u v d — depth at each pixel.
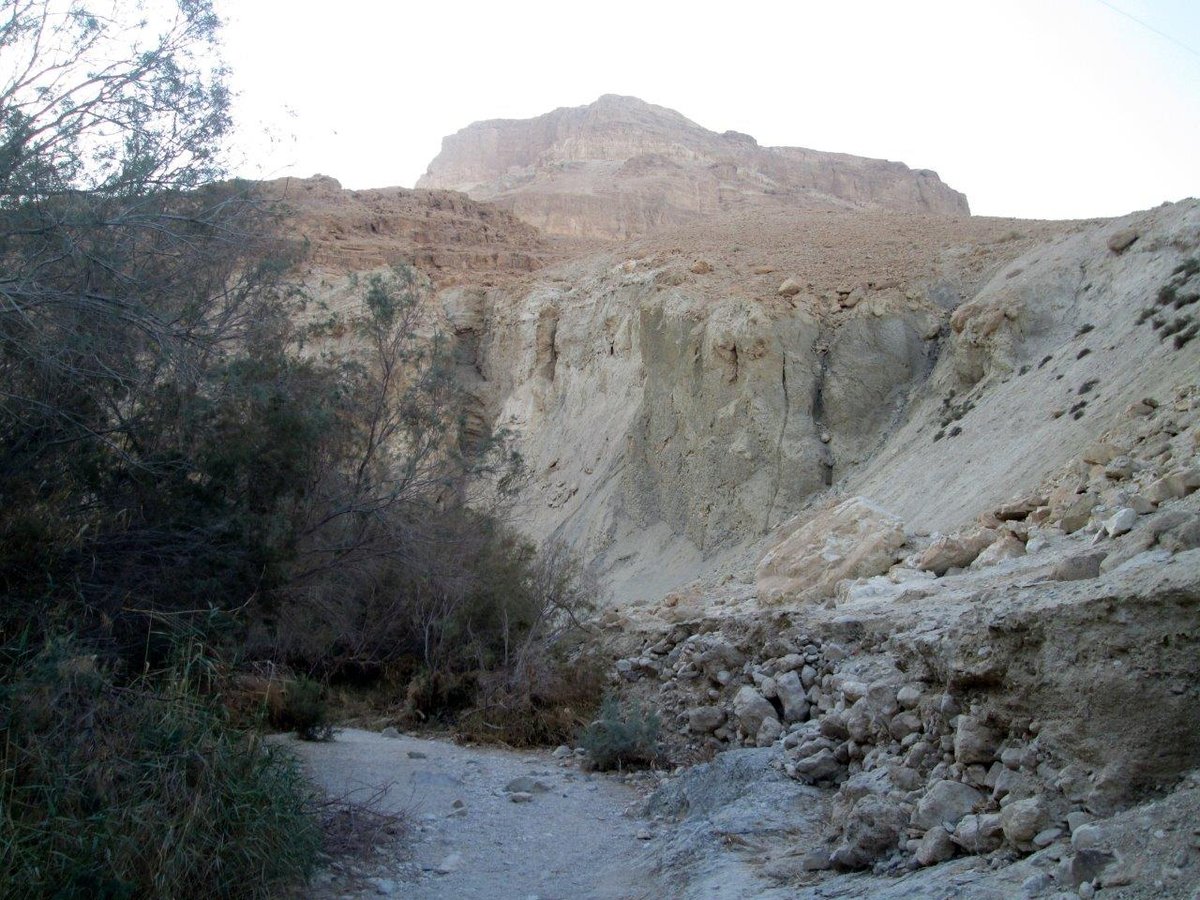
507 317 47.91
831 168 113.56
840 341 31.42
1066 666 4.79
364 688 13.59
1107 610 4.66
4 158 6.59
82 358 7.05
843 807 5.93
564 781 9.20
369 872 6.18
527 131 129.75
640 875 6.18
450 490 13.46
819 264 36.22
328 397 10.58
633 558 32.03
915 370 30.81
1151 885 3.66
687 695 10.82
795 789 6.87
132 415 7.91
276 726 9.86
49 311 6.64
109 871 4.68
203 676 6.84
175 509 8.05
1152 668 4.43
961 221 42.81
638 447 34.12
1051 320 26.38
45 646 5.78
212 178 8.12
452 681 12.51
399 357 12.55
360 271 44.06
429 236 57.53
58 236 6.70
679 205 96.06
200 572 8.03
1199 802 3.88
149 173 7.63
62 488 7.38
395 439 11.91
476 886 6.11
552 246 60.50
